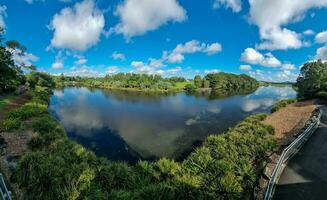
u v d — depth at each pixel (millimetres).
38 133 18984
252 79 153875
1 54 39188
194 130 27688
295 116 27734
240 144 13742
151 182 10383
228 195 8484
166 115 37812
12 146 16359
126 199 8289
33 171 10570
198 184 8969
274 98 67000
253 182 9609
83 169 10797
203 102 56219
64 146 14914
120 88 116625
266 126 19359
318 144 14430
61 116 36469
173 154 19750
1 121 22703
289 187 9312
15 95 44062
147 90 102625
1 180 9734
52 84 96562
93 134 26000
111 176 10398
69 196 8938
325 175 10250
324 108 31172
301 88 52969
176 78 148875
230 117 35781
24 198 9773
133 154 19828
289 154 12469
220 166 10133
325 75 47031
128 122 32406
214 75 122062
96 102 56062
